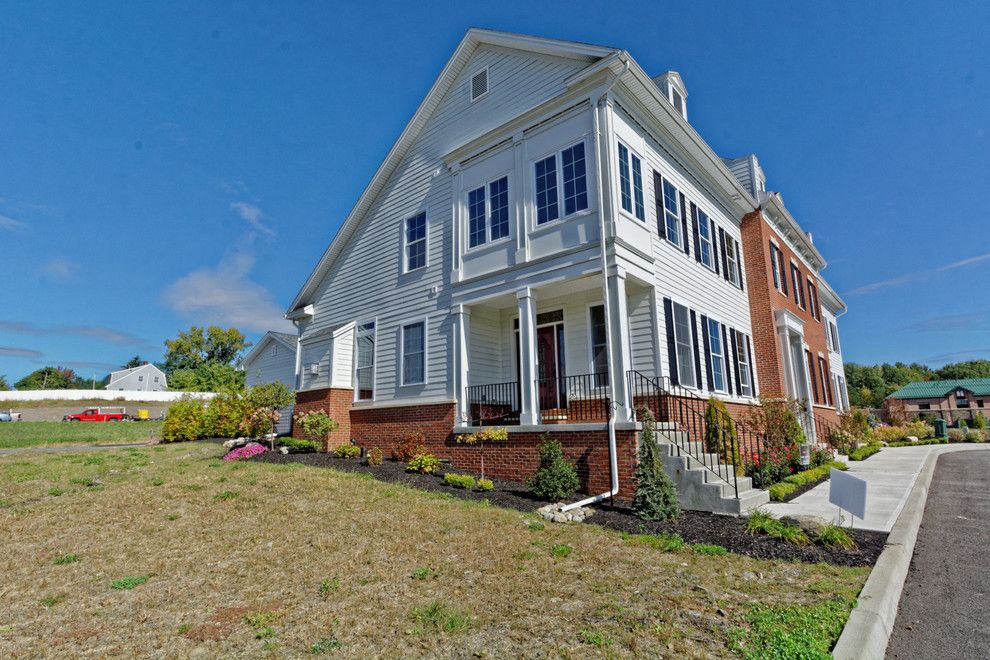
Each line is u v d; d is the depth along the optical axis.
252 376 21.84
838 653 3.37
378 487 9.10
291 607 4.45
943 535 6.77
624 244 9.83
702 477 7.90
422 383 12.98
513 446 10.26
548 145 11.09
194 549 5.98
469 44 13.22
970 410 38.44
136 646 3.82
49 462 12.12
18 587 4.95
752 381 15.14
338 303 16.61
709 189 14.52
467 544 6.06
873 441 20.66
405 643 3.80
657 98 11.08
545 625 4.01
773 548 5.89
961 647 3.72
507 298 11.74
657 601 4.42
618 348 9.19
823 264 23.81
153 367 74.25
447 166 13.57
